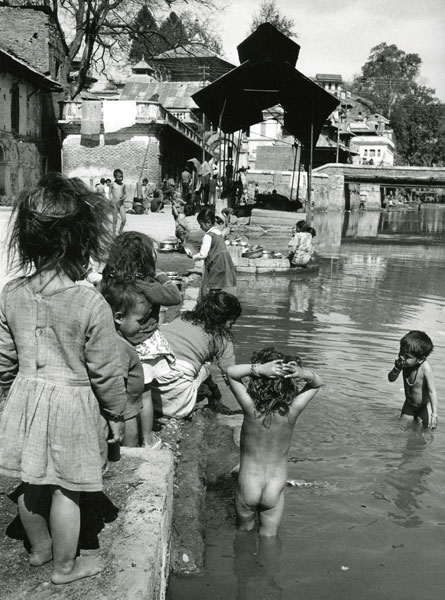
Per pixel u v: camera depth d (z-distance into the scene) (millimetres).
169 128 37125
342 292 16594
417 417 7047
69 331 2984
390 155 104062
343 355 9805
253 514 4809
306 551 4570
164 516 3826
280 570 4324
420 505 5258
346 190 74312
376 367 9148
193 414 6801
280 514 4754
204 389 7633
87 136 35688
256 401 4691
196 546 4445
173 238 19406
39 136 35188
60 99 38531
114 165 35844
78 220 3000
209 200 35188
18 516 3783
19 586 3148
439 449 6324
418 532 4859
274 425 4664
